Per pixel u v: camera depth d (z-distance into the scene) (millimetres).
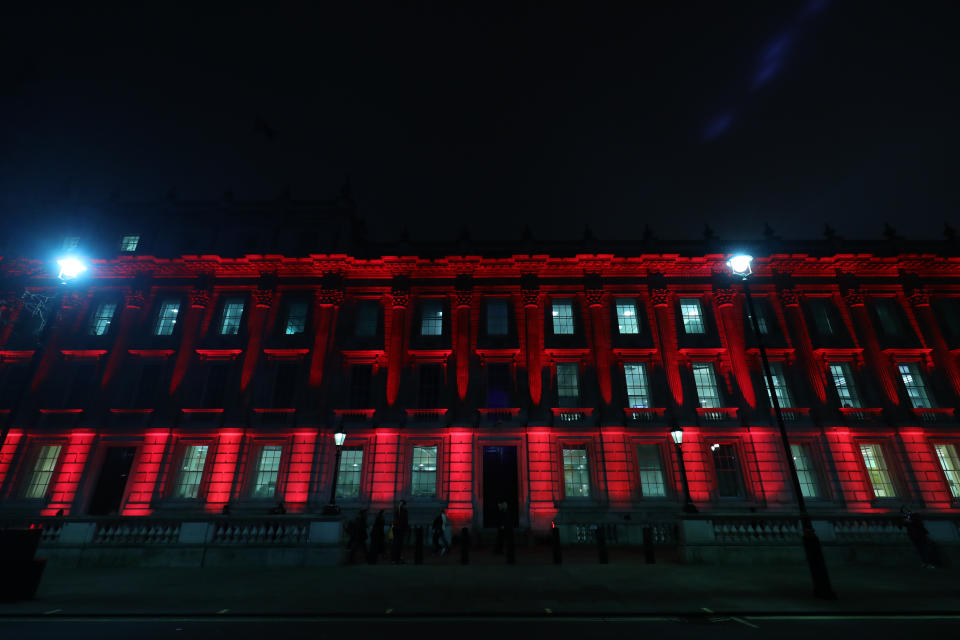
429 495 24016
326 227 29562
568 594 11195
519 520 23438
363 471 24266
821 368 26062
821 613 9469
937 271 28016
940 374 25859
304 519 16469
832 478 23797
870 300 27734
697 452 24328
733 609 9719
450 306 27859
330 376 26078
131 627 8578
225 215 29922
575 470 24500
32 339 26953
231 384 25812
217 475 24047
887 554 15516
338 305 27531
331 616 9312
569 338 26797
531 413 25094
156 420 25016
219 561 15711
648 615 9359
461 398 25453
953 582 12617
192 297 27672
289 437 24688
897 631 8336
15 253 28000
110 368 26031
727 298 27266
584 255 27672
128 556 15758
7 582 10578
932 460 24188
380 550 17859
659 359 26203
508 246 29375
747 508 23297
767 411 25047
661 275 28078
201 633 8211
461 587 12047
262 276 28359
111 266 28078
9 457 24656
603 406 25125
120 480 24531
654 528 22297
